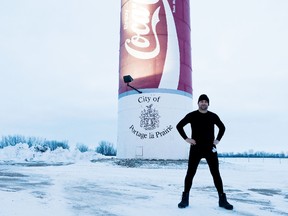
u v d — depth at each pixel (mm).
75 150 30391
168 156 19484
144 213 3822
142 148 19734
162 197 5285
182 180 8609
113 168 14445
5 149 30844
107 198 5098
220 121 4473
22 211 3742
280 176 10922
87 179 8648
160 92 20281
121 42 22828
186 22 23047
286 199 5324
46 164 19609
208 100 4457
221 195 4297
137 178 9062
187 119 4488
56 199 4828
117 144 22109
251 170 15555
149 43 21188
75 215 3641
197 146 4363
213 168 4359
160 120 19875
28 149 31500
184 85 21438
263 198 5434
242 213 3900
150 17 21609
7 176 9461
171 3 22172
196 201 4836
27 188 6320
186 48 22438
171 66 20953
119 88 22578
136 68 21031
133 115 20484
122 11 23219
